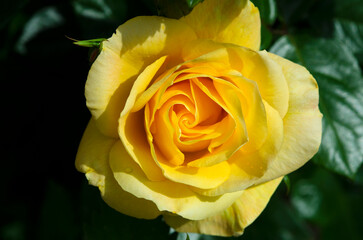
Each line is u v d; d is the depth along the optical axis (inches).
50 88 17.1
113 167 13.8
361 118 16.4
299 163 14.0
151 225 15.4
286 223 17.2
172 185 14.0
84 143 14.0
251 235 16.8
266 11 15.6
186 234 15.4
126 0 16.2
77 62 17.1
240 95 13.7
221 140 13.9
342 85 16.6
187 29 13.6
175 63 13.9
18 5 16.1
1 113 17.1
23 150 17.1
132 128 14.0
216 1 13.6
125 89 13.8
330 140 16.3
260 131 13.7
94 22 16.4
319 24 17.1
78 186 17.0
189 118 13.9
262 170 13.9
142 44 13.5
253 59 13.4
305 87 14.1
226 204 14.1
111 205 14.0
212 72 13.6
